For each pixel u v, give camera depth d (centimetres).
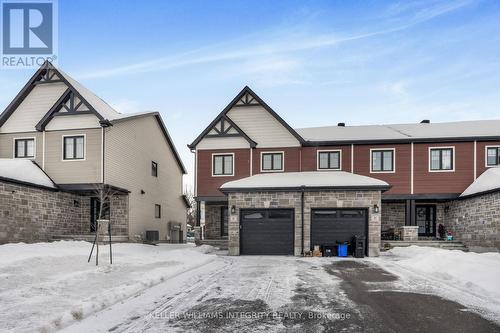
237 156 2150
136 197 2156
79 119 1862
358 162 2117
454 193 2025
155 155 2466
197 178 2162
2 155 1944
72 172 1836
